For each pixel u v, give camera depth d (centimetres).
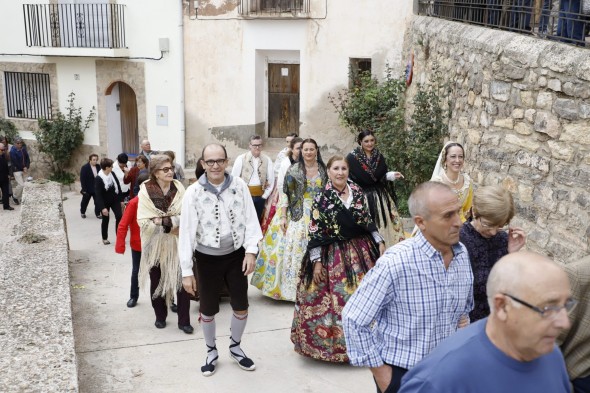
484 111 608
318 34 1230
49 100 1573
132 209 609
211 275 458
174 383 457
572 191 455
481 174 612
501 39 577
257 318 584
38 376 359
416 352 272
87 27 1469
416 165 819
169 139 1399
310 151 577
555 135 477
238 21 1281
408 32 1121
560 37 501
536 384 196
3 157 1345
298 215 598
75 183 1540
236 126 1335
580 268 254
